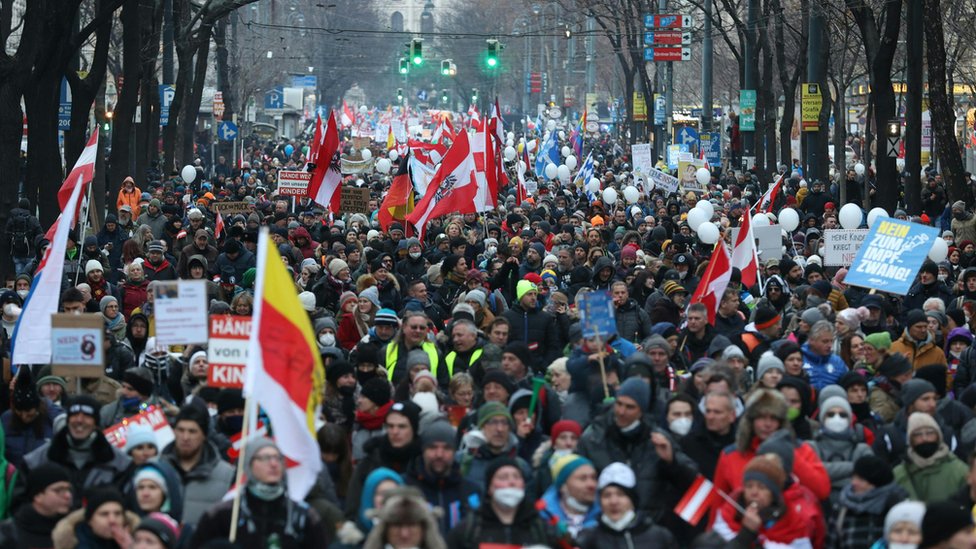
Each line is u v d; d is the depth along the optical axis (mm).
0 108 64938
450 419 32375
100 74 82000
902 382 33750
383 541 20594
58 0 67750
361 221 76000
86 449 26500
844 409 28312
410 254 60688
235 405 29234
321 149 79750
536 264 56031
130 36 96375
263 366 22547
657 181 97188
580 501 23406
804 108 112438
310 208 93125
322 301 51875
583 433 27078
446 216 78062
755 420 25484
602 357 30688
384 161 138250
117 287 52844
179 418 25234
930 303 43781
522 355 33531
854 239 54375
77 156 82188
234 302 42938
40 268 36094
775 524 23719
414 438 25688
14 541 23969
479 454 26453
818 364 34969
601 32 182625
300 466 22750
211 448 25875
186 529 23391
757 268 48844
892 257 41844
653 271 54188
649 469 26281
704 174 100250
